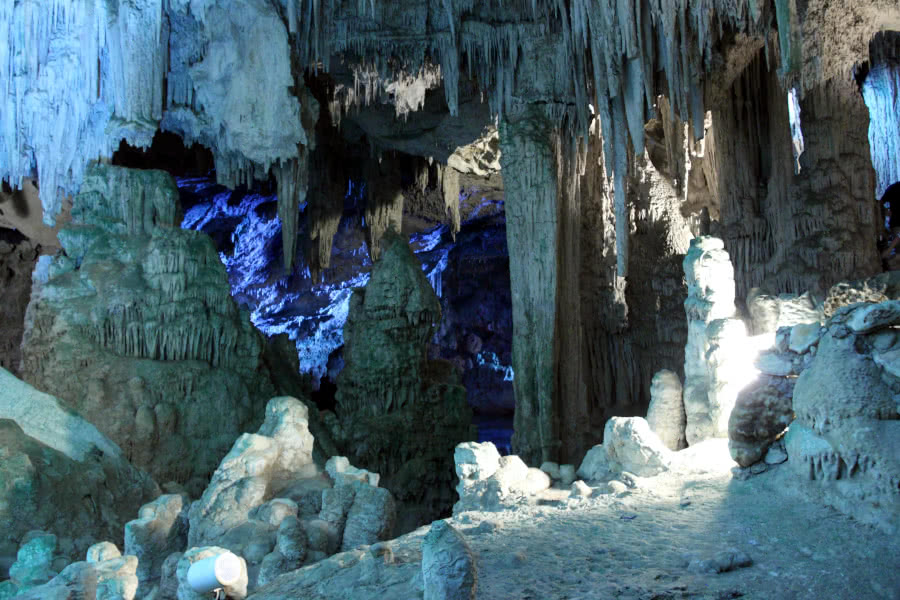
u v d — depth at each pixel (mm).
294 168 12672
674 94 9797
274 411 6734
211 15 10805
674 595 2855
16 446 7539
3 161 11438
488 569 3299
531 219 11648
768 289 10141
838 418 3822
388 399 12320
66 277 10656
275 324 21141
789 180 10266
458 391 13000
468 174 17766
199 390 10492
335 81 13953
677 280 12852
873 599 2783
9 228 15742
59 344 10164
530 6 11836
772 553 3289
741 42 10586
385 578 3434
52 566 6113
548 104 11852
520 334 11609
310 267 18266
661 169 14227
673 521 3912
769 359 4551
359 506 5289
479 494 5270
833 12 9750
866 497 3613
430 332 12938
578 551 3516
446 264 22766
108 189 11164
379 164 17484
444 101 14578
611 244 13023
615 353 12875
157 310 10562
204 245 11336
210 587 3100
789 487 4070
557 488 5688
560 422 11648
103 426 9711
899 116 14633
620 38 10102
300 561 4852
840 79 10164
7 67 10859
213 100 11320
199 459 10234
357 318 13008
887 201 15242
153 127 10898
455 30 11789
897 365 3777
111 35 10586
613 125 10578
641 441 5227
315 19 11055
